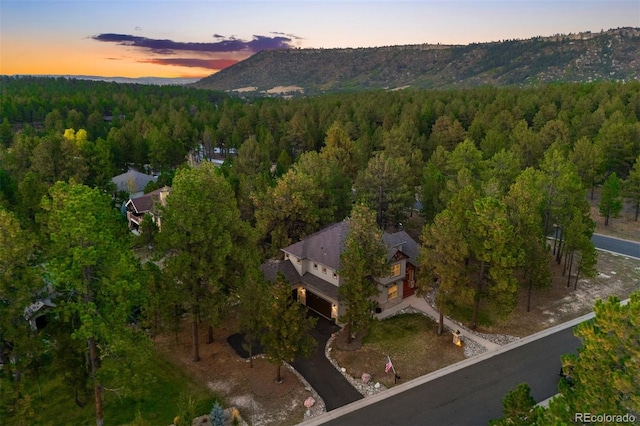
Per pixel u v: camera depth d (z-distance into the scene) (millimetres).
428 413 26484
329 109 124500
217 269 29516
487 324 37031
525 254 37219
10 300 21438
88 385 22797
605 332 17031
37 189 47625
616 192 58656
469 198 41219
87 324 20078
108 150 84375
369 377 29859
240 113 137000
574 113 93875
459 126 88375
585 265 40281
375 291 32969
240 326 30719
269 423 25750
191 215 28016
